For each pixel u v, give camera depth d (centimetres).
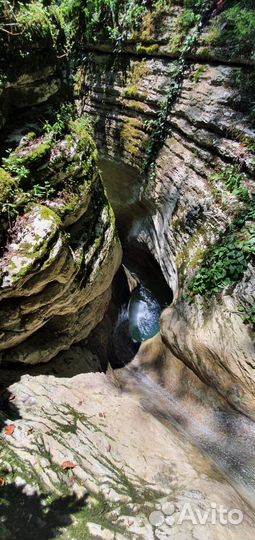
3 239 421
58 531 339
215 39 618
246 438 480
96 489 380
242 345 458
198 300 553
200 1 645
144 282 977
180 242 662
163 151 741
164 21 727
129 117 836
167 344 634
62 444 414
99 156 948
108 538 340
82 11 907
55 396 491
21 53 448
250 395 457
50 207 473
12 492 356
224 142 595
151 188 777
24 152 455
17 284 411
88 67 947
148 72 773
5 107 457
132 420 508
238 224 549
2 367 489
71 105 592
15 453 384
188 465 459
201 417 545
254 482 454
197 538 357
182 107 683
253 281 488
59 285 479
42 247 427
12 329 454
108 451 436
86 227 552
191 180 654
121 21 822
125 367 715
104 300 674
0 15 419
